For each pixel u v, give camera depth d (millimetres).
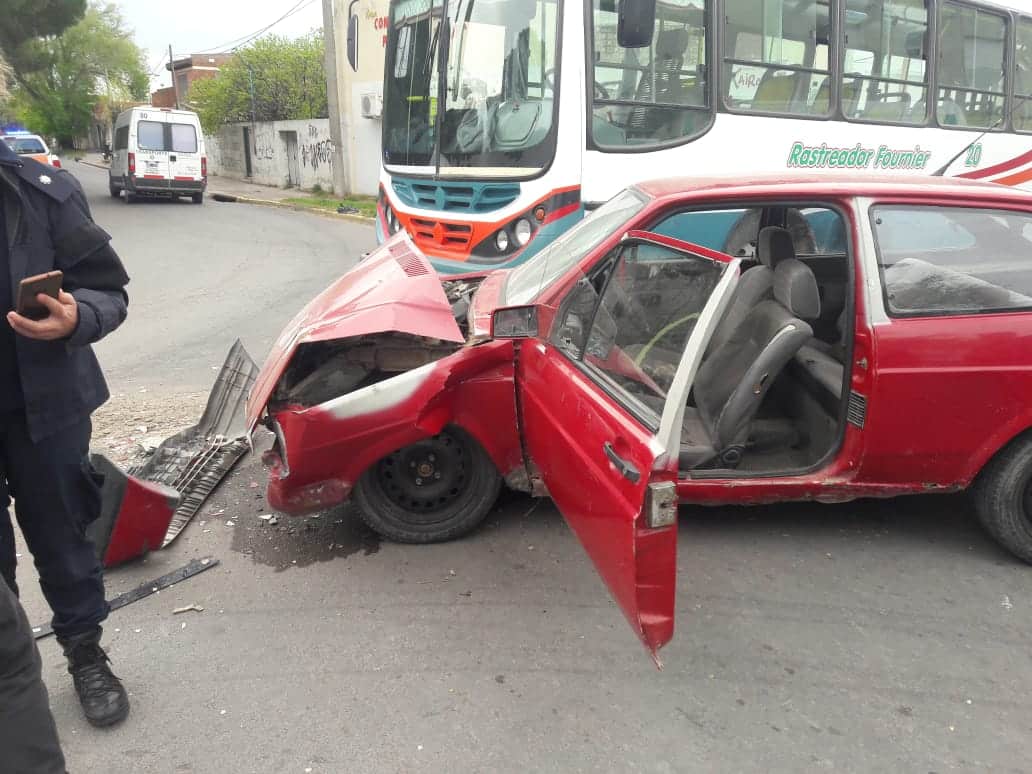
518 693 2664
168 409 5445
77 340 2148
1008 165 8422
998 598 3186
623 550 2191
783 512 3887
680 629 2992
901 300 3186
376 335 3695
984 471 3355
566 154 5805
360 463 3371
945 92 7641
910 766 2346
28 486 2330
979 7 7641
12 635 1715
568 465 2734
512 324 3059
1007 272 3287
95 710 2502
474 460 3553
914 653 2852
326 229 17578
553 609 3137
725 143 6449
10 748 1731
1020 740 2443
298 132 27797
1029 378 3162
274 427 3436
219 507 3998
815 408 3654
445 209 6418
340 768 2346
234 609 3152
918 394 3162
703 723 2527
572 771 2334
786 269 3451
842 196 3303
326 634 2988
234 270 11984
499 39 6008
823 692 2660
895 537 3652
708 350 3645
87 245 2271
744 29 6371
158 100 56656
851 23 6875
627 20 5426
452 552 3570
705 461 3363
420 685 2705
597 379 2703
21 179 2148
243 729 2506
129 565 3490
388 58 7074
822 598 3184
